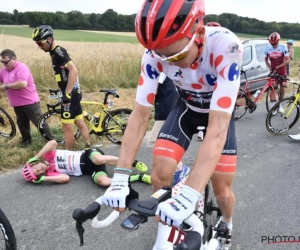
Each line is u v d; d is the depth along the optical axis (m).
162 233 1.64
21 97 4.67
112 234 2.90
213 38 1.58
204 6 1.45
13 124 5.19
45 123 4.96
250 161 4.55
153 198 1.35
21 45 14.12
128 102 8.09
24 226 3.03
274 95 7.15
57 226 3.04
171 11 1.28
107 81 9.63
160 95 3.53
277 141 5.42
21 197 3.54
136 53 12.35
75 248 2.74
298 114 5.74
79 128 4.67
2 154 4.48
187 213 1.22
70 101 4.43
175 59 1.41
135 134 1.70
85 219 1.34
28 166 3.81
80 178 3.98
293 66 15.67
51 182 3.86
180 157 1.86
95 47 14.16
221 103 1.52
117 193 1.37
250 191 3.69
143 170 4.02
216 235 2.22
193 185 1.30
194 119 1.97
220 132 1.48
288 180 3.98
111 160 3.79
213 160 1.40
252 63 7.77
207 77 1.68
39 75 8.74
